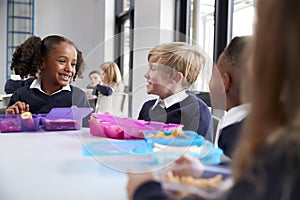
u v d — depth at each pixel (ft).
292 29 1.31
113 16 16.76
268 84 1.38
